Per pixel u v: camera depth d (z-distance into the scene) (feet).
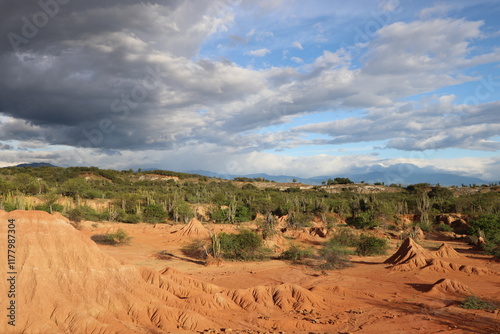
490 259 161.89
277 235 196.54
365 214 281.54
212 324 73.31
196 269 136.05
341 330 73.56
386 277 126.62
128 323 67.87
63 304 65.46
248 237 162.61
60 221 75.41
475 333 71.36
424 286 110.01
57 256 71.10
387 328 74.43
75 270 71.72
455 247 197.47
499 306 90.99
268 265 147.95
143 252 167.22
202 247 168.55
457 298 98.17
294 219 267.59
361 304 92.99
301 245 196.54
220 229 236.84
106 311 69.26
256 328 74.08
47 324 61.77
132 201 302.86
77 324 62.54
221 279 119.14
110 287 74.08
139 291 76.74
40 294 65.00
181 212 285.64
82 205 274.57
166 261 148.87
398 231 253.03
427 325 76.02
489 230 201.16
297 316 82.07
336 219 295.28
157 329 66.74
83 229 212.64
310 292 93.76
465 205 329.72
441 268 133.80
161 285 87.86
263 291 92.48
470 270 131.34
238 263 151.53
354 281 119.85
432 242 217.77
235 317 79.66
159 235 215.72
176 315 73.26
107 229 212.84
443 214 299.99
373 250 178.40
